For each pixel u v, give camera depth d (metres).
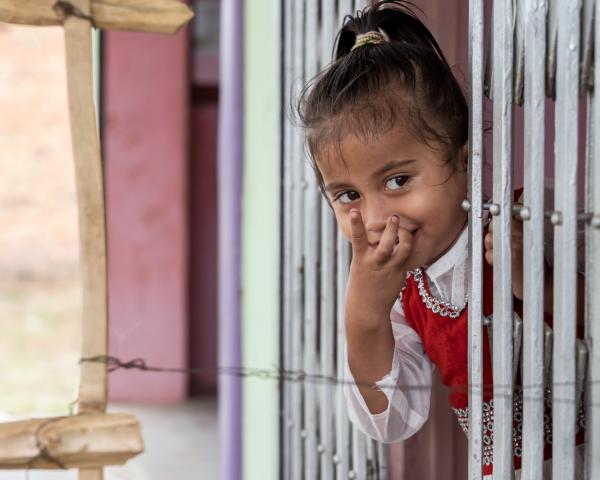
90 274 1.25
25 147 10.61
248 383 4.34
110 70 8.10
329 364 2.45
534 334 1.40
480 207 1.47
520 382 1.56
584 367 1.37
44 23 1.28
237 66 4.43
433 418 2.49
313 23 2.53
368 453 2.36
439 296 1.76
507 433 1.45
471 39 1.48
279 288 2.96
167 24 1.32
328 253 2.42
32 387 8.37
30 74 10.44
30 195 10.77
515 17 1.43
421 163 1.54
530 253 1.41
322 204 2.47
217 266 8.76
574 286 1.35
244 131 4.43
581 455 1.67
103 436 1.19
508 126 1.43
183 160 8.24
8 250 10.86
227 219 4.66
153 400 8.36
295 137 2.75
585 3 1.33
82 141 1.26
